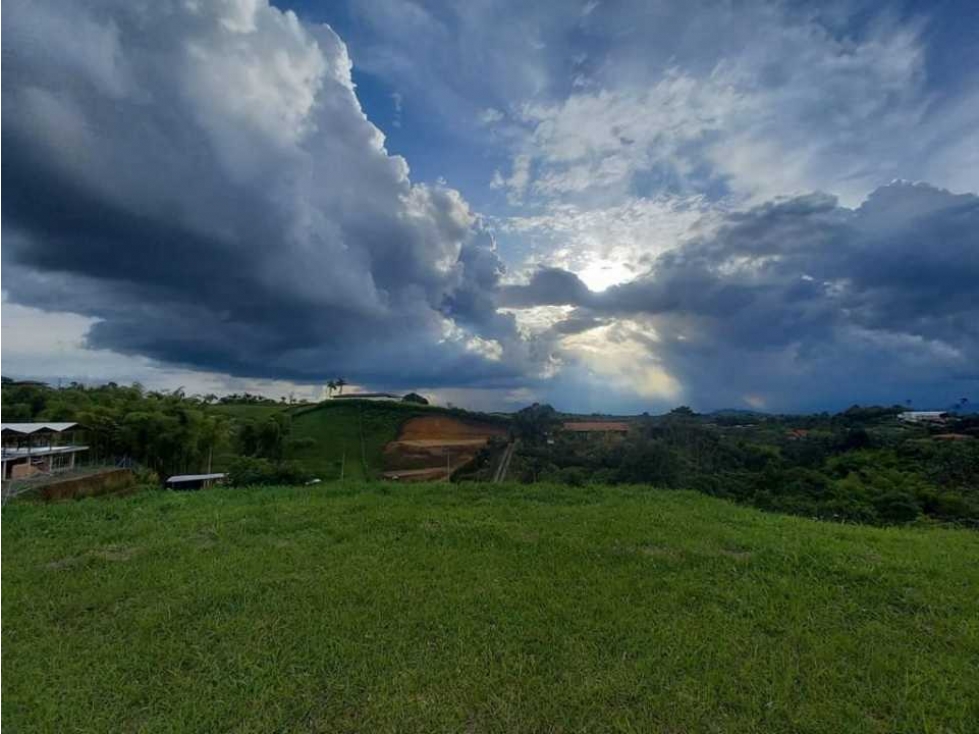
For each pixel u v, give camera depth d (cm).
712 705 289
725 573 470
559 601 408
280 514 657
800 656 338
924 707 289
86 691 301
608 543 547
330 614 387
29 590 431
